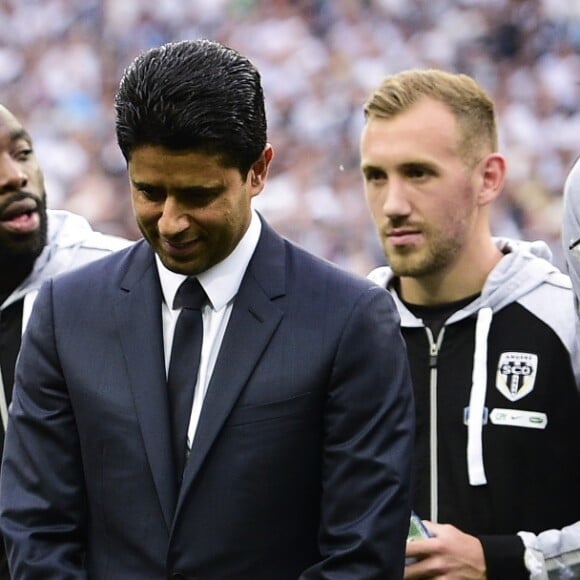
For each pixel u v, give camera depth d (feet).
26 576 13.09
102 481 13.19
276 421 12.95
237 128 12.32
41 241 18.54
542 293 17.94
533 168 69.77
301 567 13.14
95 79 80.64
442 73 18.31
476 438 17.39
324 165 72.90
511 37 77.10
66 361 13.44
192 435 13.10
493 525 17.28
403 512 13.06
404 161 17.56
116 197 74.28
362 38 78.18
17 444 13.67
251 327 13.24
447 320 18.03
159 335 13.35
